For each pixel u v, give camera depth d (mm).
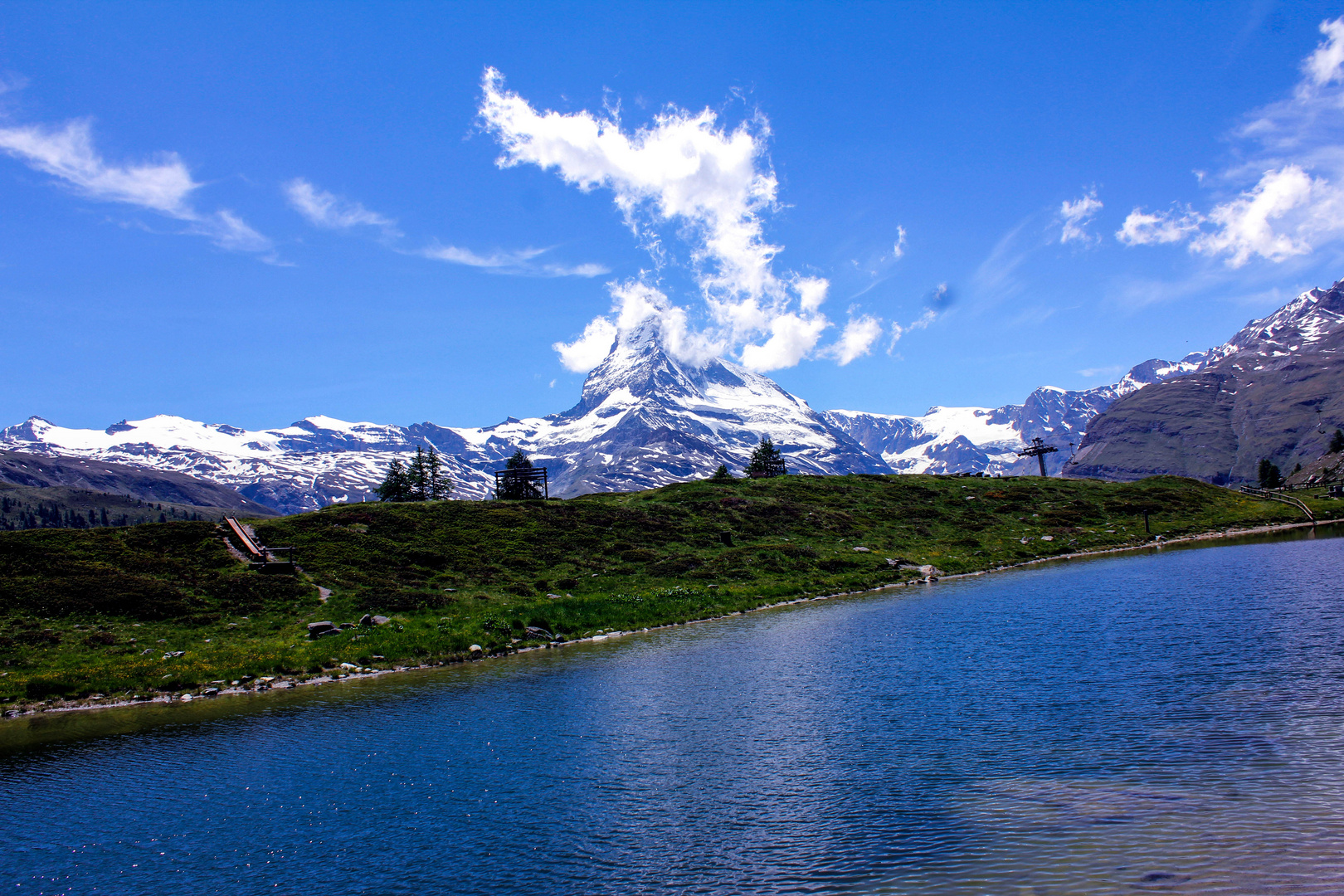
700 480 121688
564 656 46656
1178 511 113750
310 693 40000
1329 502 122875
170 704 39094
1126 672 32250
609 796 23359
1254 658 32844
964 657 37938
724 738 28234
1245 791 19625
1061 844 17688
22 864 20609
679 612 60469
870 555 84062
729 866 18234
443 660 46812
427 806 23484
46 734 33844
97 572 56875
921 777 22719
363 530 75188
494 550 75750
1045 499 115250
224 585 57281
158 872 19891
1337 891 14773
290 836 21719
